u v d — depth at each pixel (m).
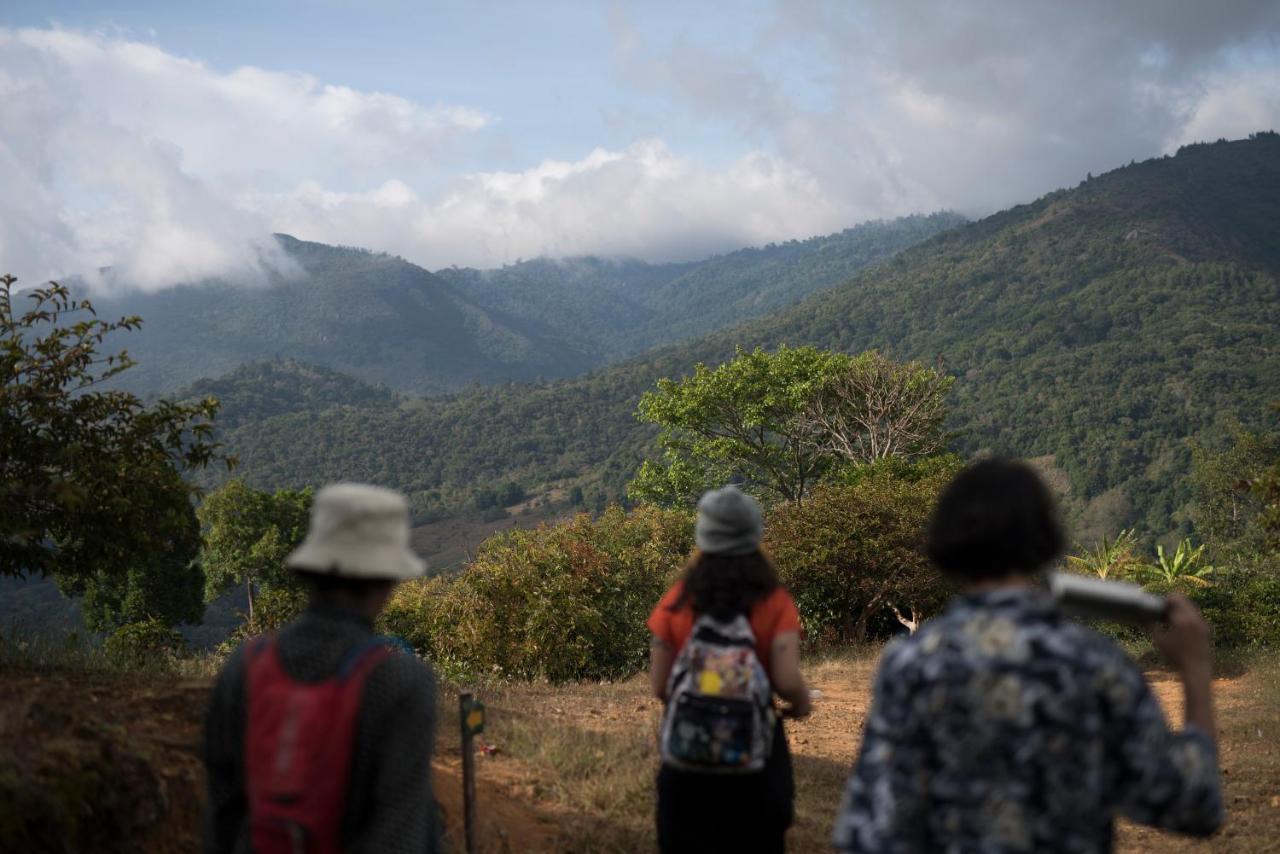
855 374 41.97
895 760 1.98
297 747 2.16
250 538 61.19
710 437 43.91
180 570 50.81
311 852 2.14
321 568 2.31
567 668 17.59
